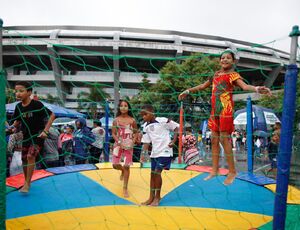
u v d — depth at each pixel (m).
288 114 2.08
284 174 2.09
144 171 5.20
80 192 3.99
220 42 39.16
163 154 3.61
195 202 3.66
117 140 4.12
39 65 38.62
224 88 3.00
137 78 33.44
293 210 3.28
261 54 37.78
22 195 3.72
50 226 2.85
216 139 3.16
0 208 2.16
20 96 3.58
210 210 3.37
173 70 17.67
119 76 33.12
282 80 38.44
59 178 4.62
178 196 3.92
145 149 3.92
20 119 3.74
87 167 5.36
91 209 3.35
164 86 15.39
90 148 7.23
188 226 2.91
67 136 7.59
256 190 4.13
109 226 2.88
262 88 2.60
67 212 3.23
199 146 9.63
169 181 4.62
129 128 4.14
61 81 34.44
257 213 3.29
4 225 2.18
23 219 2.98
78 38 37.00
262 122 8.97
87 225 2.89
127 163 4.00
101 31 39.91
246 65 37.06
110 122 11.30
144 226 2.90
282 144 2.10
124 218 3.11
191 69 17.61
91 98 21.55
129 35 37.09
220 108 3.02
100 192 4.04
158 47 35.31
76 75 36.16
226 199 3.76
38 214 3.14
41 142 3.73
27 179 3.80
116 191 4.11
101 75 35.59
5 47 33.03
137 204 3.59
